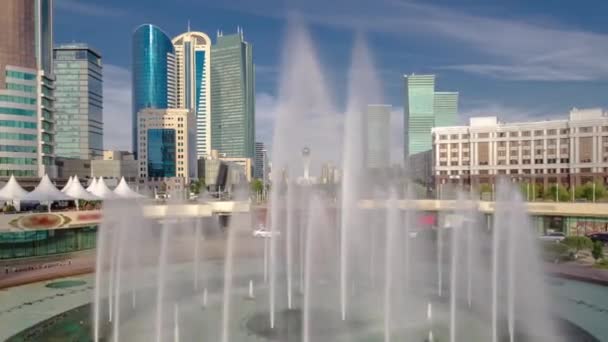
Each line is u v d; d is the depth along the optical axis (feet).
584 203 194.59
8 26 295.28
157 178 575.38
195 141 626.23
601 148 326.85
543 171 352.69
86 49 597.93
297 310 92.68
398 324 83.30
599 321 84.89
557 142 347.36
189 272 135.64
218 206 225.97
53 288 115.24
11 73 295.48
